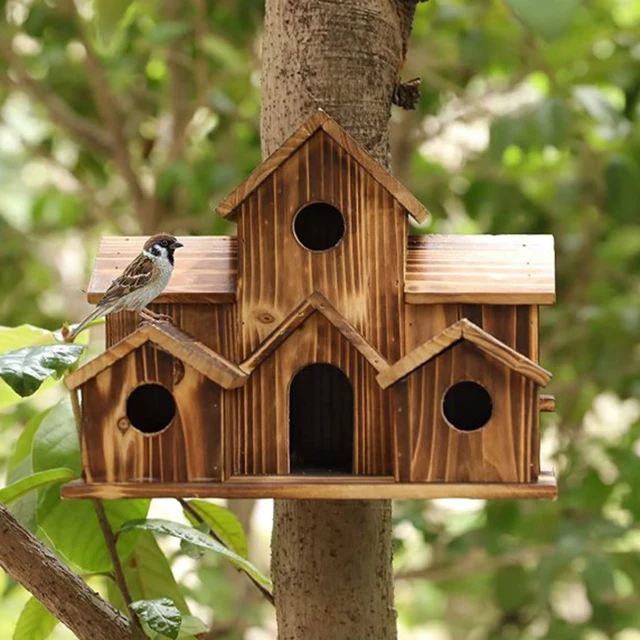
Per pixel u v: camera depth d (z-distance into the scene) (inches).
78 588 173.8
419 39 397.1
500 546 380.8
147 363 174.6
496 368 171.9
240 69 374.6
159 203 390.0
